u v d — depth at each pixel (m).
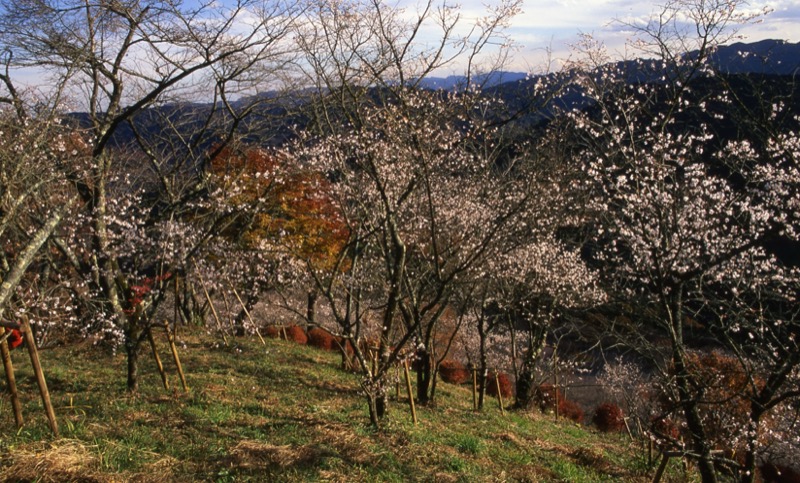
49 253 10.02
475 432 10.24
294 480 5.85
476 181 13.16
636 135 9.62
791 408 9.49
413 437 8.32
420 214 11.41
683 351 8.02
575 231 17.33
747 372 7.77
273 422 8.01
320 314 24.66
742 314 8.64
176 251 10.79
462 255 11.27
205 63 9.24
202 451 6.39
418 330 10.23
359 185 10.13
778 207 8.60
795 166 7.96
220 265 14.84
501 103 10.59
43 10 9.06
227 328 18.20
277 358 15.22
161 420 7.49
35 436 5.97
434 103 9.76
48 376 10.48
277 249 13.82
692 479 9.98
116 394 9.12
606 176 8.98
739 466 7.64
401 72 7.83
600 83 9.46
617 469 9.70
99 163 9.45
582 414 19.14
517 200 10.98
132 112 9.32
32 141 7.70
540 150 10.41
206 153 11.73
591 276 15.05
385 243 9.12
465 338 18.83
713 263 7.70
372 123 8.87
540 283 15.09
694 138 9.13
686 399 7.71
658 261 7.92
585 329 18.17
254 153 16.66
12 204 6.91
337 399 10.73
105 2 9.29
